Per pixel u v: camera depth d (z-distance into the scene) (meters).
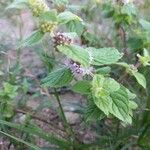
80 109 0.19
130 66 0.15
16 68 0.20
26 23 0.29
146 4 0.29
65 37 0.13
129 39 0.20
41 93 0.19
